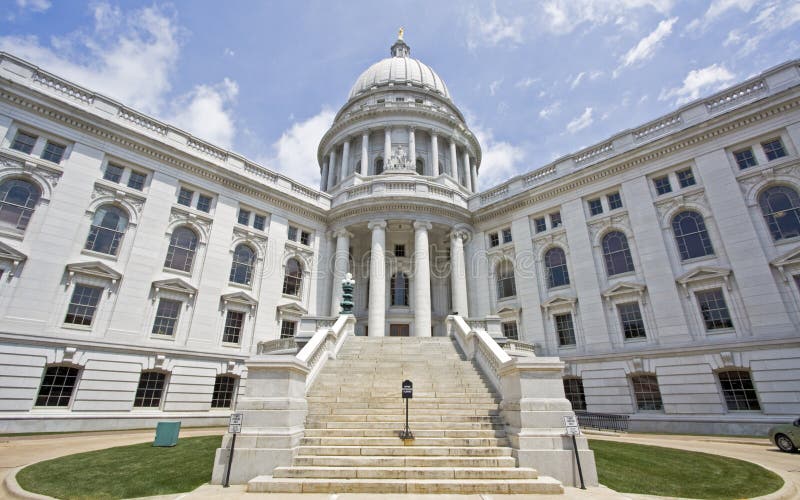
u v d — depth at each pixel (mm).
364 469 9312
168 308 25609
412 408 13062
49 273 21531
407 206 32938
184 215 27656
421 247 32094
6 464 11719
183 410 24094
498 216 34188
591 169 28781
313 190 35656
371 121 46969
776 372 19672
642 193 26422
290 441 10008
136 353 23266
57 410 20406
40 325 20672
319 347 16719
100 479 9734
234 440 9727
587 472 9719
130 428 21938
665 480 10086
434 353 19828
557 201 30578
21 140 22578
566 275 29125
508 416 11492
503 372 12383
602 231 27797
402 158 43062
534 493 8719
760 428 19422
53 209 22453
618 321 25734
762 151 22781
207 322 26609
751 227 22031
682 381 22188
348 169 47688
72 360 21188
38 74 23719
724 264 22547
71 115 24031
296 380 11492
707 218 23688
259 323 28969
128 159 26062
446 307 35219
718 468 11234
